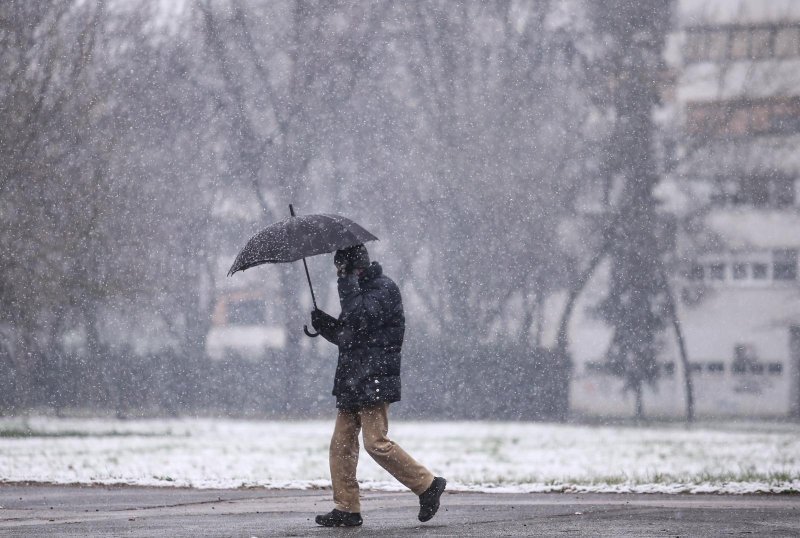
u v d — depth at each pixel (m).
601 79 130.00
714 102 130.88
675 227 130.38
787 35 130.38
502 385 132.75
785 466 43.53
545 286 133.12
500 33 133.38
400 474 21.09
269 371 139.00
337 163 141.75
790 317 136.75
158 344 129.12
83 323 118.12
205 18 140.88
